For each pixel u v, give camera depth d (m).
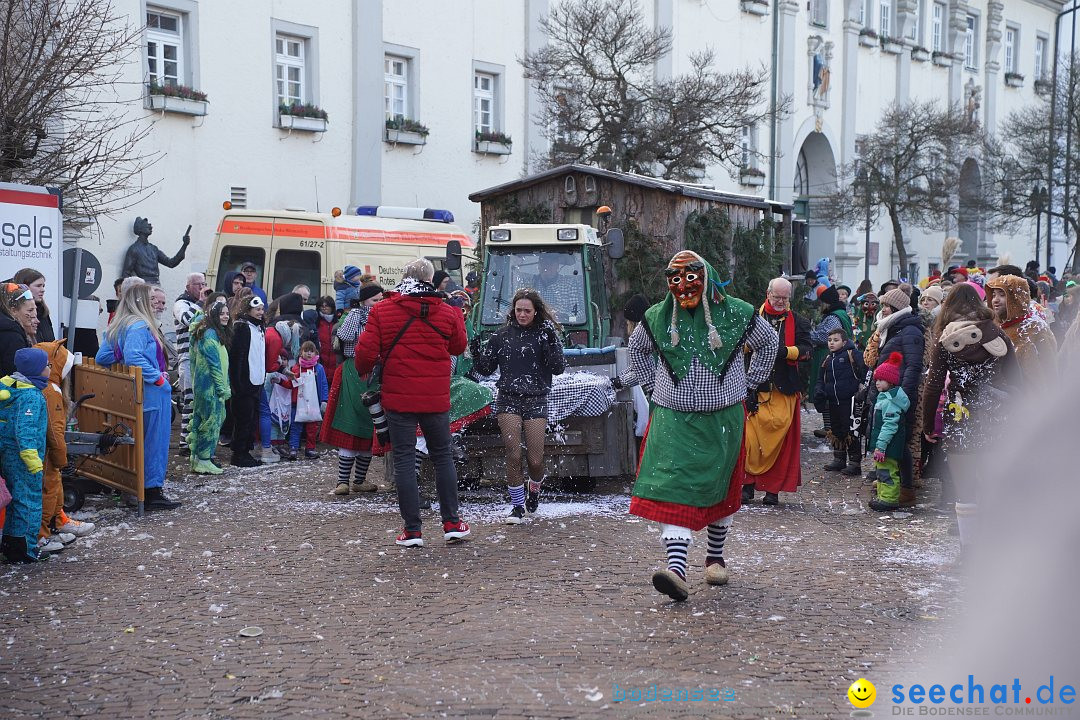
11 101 11.69
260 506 8.98
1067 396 4.97
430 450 7.61
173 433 13.46
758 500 9.38
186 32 17.91
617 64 20.98
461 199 23.28
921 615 5.81
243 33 18.77
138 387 8.51
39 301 9.14
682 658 5.11
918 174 30.59
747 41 30.91
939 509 8.97
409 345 7.39
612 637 5.43
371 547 7.49
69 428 8.82
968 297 6.63
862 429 10.54
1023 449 4.80
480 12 23.47
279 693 4.70
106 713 4.54
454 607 6.00
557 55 20.78
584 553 7.27
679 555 6.01
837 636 5.45
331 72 20.41
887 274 37.84
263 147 19.20
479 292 11.12
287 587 6.48
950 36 40.75
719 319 6.04
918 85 39.16
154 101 17.17
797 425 9.08
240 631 5.60
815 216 33.38
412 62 22.00
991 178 35.22
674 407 6.07
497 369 9.09
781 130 32.06
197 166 18.08
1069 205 35.38
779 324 9.02
